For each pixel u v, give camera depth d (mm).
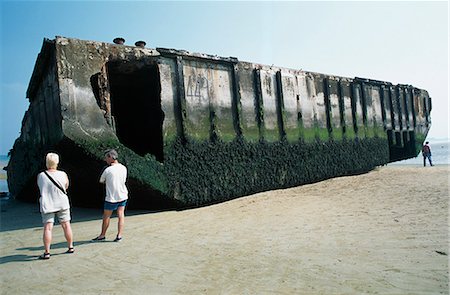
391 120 17438
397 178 12594
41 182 5051
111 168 5836
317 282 3697
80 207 10172
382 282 3611
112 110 12008
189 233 6156
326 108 13789
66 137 7184
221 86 10055
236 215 7676
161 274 4152
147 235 6090
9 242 6156
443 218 6328
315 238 5469
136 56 8523
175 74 9094
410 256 4383
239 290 3578
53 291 3783
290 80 12273
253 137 10641
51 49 7730
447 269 3887
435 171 14500
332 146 13664
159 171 8344
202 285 3760
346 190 10469
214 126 9633
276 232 5980
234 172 9906
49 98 8273
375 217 6723
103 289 3764
